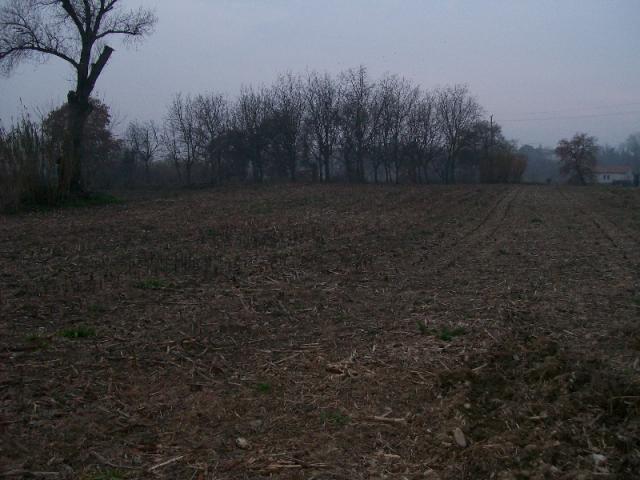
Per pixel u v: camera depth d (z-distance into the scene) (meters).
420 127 62.03
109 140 45.62
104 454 4.44
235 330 7.41
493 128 70.69
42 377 5.71
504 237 16.77
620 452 4.42
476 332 7.29
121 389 5.58
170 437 4.74
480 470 4.23
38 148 24.69
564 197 35.47
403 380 5.88
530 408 5.12
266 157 57.12
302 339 7.15
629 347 6.61
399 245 14.77
